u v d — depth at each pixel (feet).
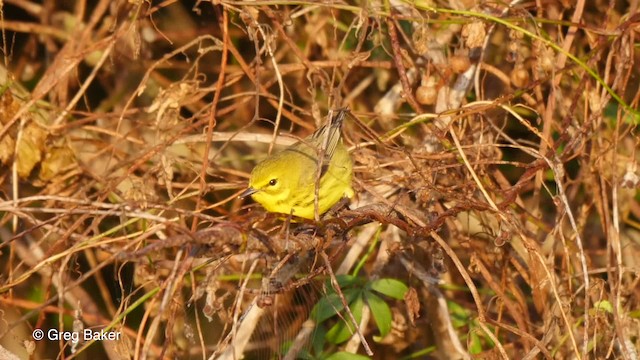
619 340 29.12
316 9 38.47
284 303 33.53
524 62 37.88
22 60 42.01
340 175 32.81
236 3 32.68
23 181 36.76
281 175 32.32
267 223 34.55
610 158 36.47
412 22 36.58
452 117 33.81
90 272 24.29
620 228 38.55
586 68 32.04
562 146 38.50
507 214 29.84
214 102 32.04
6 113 34.42
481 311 27.48
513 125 40.29
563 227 38.32
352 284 33.50
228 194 40.09
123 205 25.11
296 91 41.83
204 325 33.91
